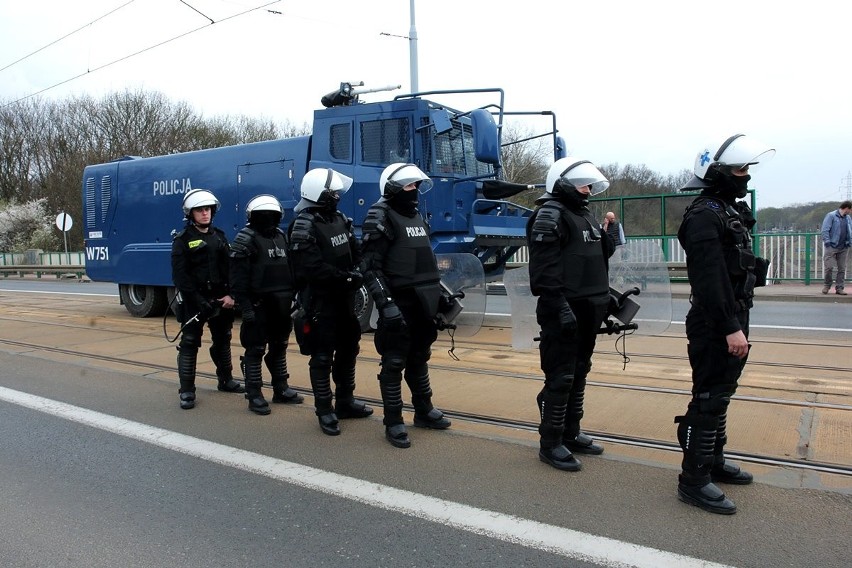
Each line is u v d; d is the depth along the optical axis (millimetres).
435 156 9000
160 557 3311
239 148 10883
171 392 6465
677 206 16641
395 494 3941
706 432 3568
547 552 3217
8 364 7871
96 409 5891
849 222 13195
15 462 4648
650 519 3502
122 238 12664
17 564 3260
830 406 5328
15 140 46219
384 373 4789
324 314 5027
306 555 3293
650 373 6590
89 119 43219
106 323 11539
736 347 3400
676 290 15047
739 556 3104
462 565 3141
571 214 4102
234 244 5586
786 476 4008
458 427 5184
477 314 5137
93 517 3771
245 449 4801
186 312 5863
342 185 5012
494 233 9570
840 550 3139
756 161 3375
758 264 3639
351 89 9922
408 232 4711
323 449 4746
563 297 3988
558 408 4199
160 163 12047
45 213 42750
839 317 10453
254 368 5719
